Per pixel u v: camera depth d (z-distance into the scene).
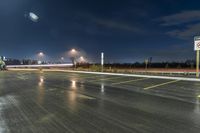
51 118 6.98
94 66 46.47
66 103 9.43
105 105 8.99
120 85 15.99
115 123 6.43
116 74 27.47
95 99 10.40
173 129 5.88
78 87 15.17
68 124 6.33
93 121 6.63
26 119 6.86
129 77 22.89
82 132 5.65
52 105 9.01
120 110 8.09
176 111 7.95
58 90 13.71
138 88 14.32
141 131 5.73
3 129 5.90
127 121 6.63
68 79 21.80
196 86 15.16
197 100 10.12
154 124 6.33
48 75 28.55
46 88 14.82
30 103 9.45
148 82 17.77
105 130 5.80
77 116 7.22
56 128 5.97
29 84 17.48
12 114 7.49
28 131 5.74
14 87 15.45
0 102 9.70
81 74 29.44
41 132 5.66
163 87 14.72
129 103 9.40
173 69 38.00
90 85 16.27
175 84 16.31
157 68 42.16
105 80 19.92
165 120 6.74
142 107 8.61
